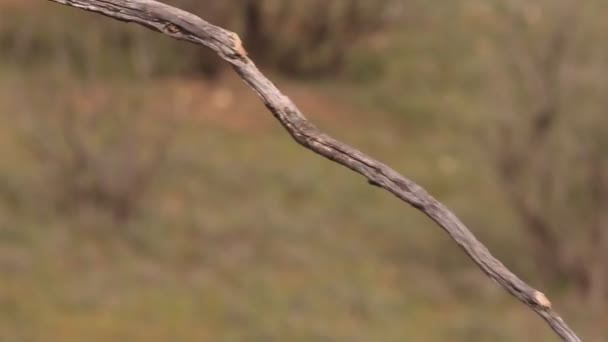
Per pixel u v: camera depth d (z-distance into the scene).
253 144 43.31
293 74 51.84
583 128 34.97
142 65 40.81
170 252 32.69
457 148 45.69
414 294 32.38
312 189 39.56
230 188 38.47
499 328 29.92
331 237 35.62
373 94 50.94
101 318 28.27
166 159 37.84
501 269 4.73
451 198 41.00
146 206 35.34
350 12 51.41
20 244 31.41
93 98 36.00
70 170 34.16
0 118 39.78
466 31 56.50
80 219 33.28
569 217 34.44
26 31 44.38
